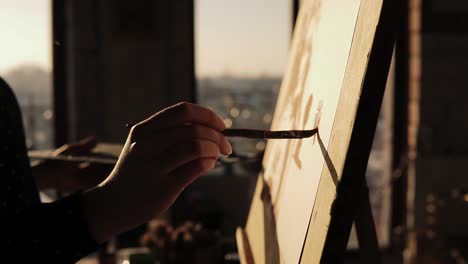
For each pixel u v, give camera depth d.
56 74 3.41
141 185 0.37
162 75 3.52
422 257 3.05
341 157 0.32
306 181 0.42
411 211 3.21
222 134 0.41
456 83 3.33
